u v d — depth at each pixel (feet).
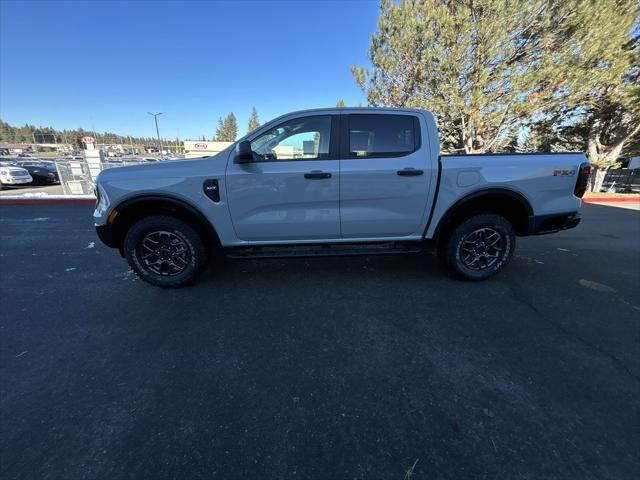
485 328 9.57
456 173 11.62
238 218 11.57
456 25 32.83
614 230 22.75
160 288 12.33
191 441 5.90
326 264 14.74
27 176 54.08
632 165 85.87
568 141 50.29
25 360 8.20
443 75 35.27
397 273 13.65
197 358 8.25
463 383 7.35
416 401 6.83
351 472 5.35
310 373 7.68
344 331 9.42
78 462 5.53
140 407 6.70
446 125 40.34
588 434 6.05
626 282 12.94
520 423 6.29
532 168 11.83
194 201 11.26
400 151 11.64
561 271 14.11
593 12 32.01
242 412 6.56
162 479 5.24
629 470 5.39
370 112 11.60
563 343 8.85
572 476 5.29
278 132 11.51
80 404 6.79
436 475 5.30
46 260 15.84
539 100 34.73
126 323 9.90
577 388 7.21
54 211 30.45
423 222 12.07
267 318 10.14
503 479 5.24
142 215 12.12
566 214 12.35
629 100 37.45
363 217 11.80
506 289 12.18
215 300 11.34
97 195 11.42
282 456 5.62
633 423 6.30
